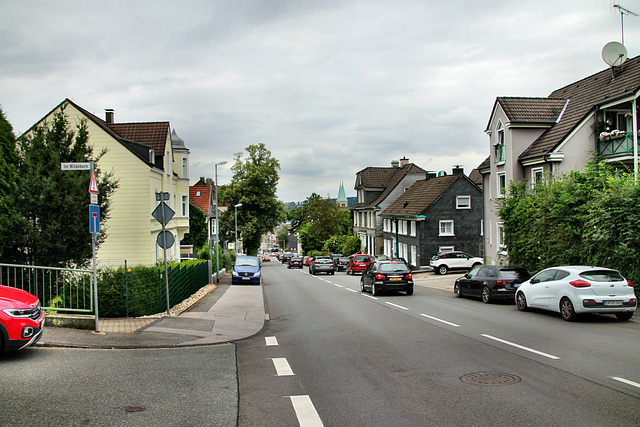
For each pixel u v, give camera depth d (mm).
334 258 54500
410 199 49469
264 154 65250
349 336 11586
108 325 12359
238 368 8367
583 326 12172
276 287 29438
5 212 14070
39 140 15633
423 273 39250
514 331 11609
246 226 63062
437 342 10391
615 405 5844
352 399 6422
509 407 5883
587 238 15953
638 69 22391
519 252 21234
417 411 5852
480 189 43625
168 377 7594
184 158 37375
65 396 6434
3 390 6645
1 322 8062
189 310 16797
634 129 20781
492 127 28312
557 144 23406
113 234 27906
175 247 35219
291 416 5773
